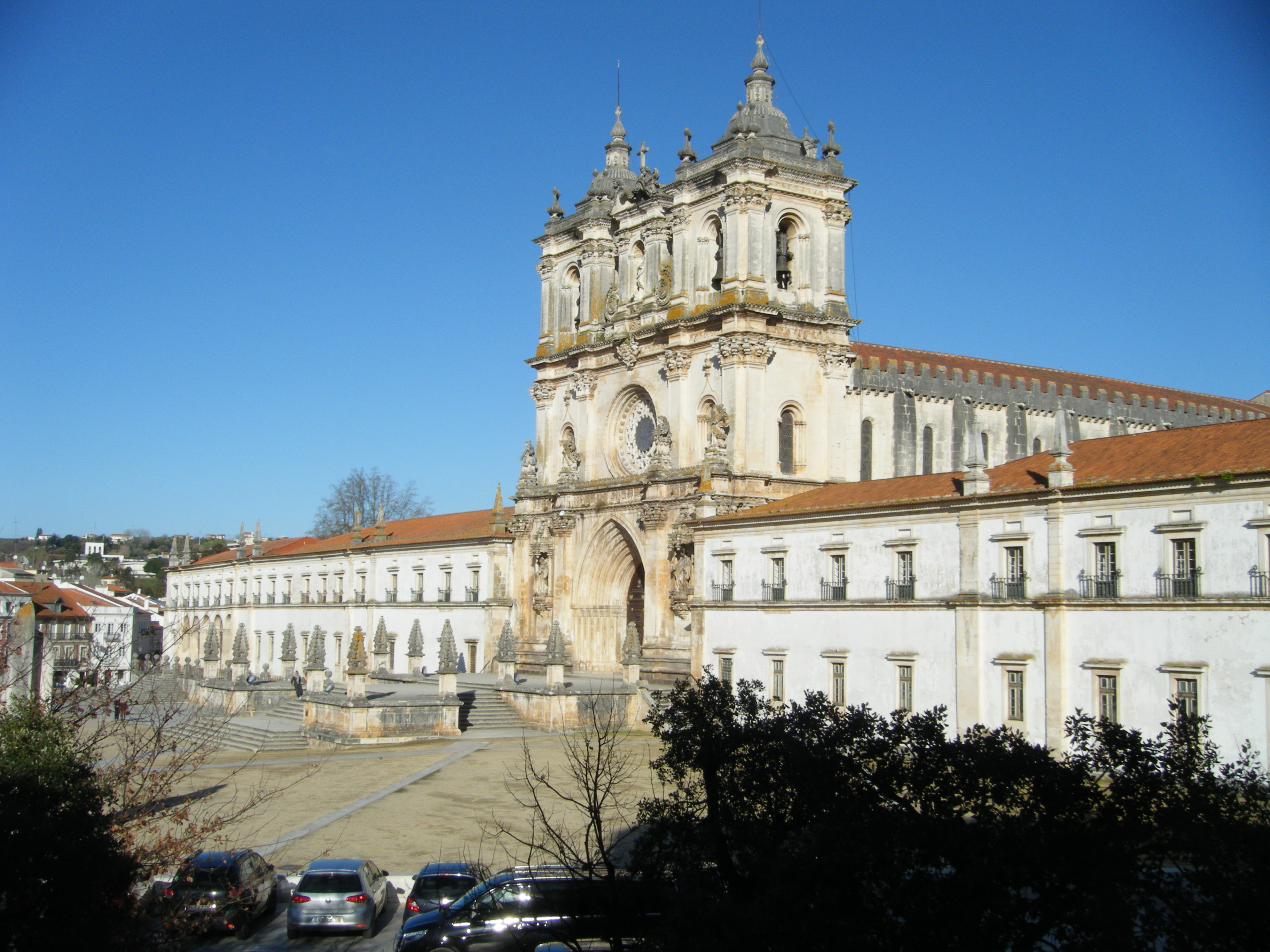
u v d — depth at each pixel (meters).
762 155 88.00
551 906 27.84
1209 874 22.23
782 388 87.94
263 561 154.62
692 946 22.61
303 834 51.66
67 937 27.03
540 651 101.69
